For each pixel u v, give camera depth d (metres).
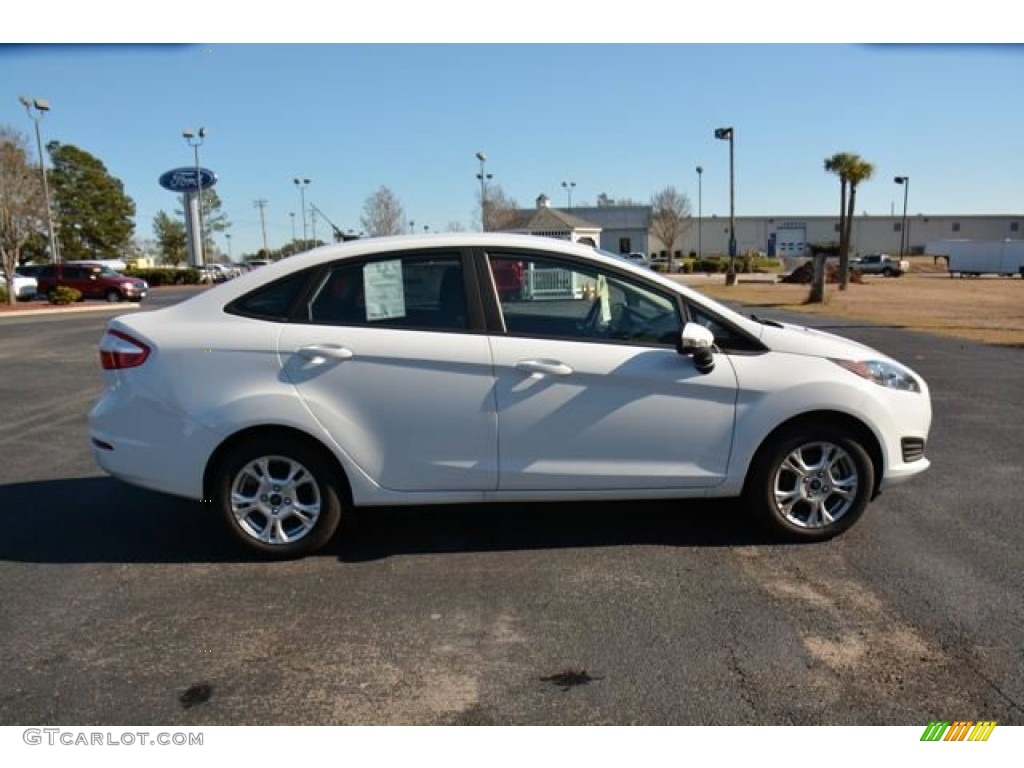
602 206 78.12
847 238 29.91
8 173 26.64
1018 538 4.16
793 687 2.79
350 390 3.76
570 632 3.20
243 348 3.74
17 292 30.98
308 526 3.92
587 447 3.86
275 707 2.71
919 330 14.52
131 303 29.84
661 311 3.93
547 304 3.88
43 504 4.88
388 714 2.67
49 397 8.82
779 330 4.07
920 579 3.65
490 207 48.62
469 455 3.84
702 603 3.44
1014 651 3.01
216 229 71.50
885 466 4.03
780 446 3.96
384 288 3.84
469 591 3.59
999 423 6.89
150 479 3.81
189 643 3.14
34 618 3.36
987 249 48.09
